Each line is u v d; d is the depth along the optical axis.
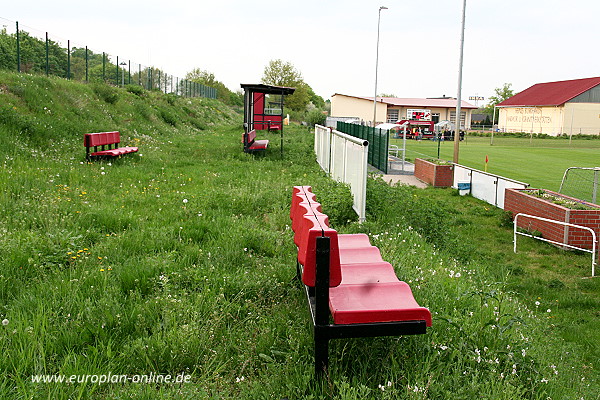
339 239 5.50
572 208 9.84
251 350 4.04
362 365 3.71
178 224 7.49
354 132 28.58
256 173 14.09
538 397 3.65
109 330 4.12
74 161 13.30
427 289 5.27
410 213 9.18
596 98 65.50
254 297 5.05
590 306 6.94
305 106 79.19
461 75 19.66
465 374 3.69
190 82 54.69
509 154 35.38
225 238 6.83
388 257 6.17
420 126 57.09
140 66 39.75
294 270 5.63
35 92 18.58
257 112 33.25
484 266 7.98
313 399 3.32
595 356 5.25
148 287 5.12
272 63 73.56
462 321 4.46
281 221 8.22
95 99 23.89
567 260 9.08
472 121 89.88
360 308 3.63
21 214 7.39
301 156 19.17
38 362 3.53
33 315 4.11
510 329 4.48
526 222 11.21
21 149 13.00
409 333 3.58
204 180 12.34
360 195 8.61
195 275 5.30
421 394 3.31
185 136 27.31
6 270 5.14
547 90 77.38
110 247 6.24
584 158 32.56
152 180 11.62
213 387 3.56
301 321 4.43
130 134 21.03
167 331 4.14
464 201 14.81
